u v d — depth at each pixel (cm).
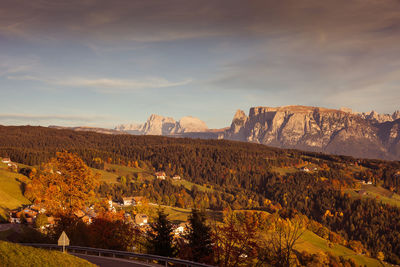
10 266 1736
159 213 3791
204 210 3759
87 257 2664
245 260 2881
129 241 4272
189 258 3216
